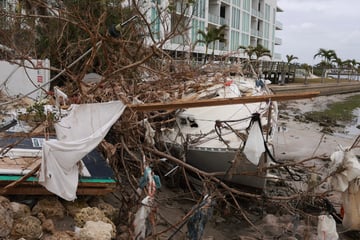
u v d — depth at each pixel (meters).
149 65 9.34
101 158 6.31
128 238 5.12
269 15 58.81
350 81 79.81
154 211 5.18
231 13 43.75
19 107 8.23
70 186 5.01
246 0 47.91
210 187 6.71
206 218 5.59
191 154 8.04
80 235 4.58
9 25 8.73
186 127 8.78
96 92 7.50
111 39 6.04
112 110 5.32
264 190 8.20
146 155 7.42
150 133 7.47
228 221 7.50
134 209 5.64
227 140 8.02
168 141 8.38
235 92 9.77
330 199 8.30
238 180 7.92
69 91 7.82
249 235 7.01
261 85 11.41
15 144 5.70
